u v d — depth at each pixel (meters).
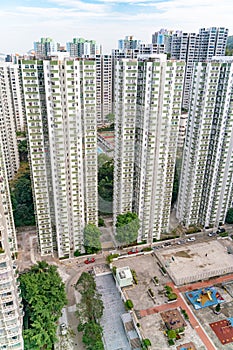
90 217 107.88
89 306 80.31
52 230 105.12
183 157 117.81
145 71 89.06
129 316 83.62
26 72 81.44
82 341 76.44
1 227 55.50
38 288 79.06
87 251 106.69
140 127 97.62
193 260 101.56
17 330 64.38
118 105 96.75
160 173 104.62
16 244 105.69
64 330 79.69
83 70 85.69
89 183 102.00
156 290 91.69
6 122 148.12
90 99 89.88
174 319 81.81
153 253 107.25
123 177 105.38
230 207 126.69
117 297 91.56
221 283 95.50
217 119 105.56
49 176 95.88
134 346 75.94
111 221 125.62
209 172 114.44
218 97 103.00
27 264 102.56
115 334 80.19
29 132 88.12
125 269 94.88
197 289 92.62
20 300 74.69
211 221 123.00
